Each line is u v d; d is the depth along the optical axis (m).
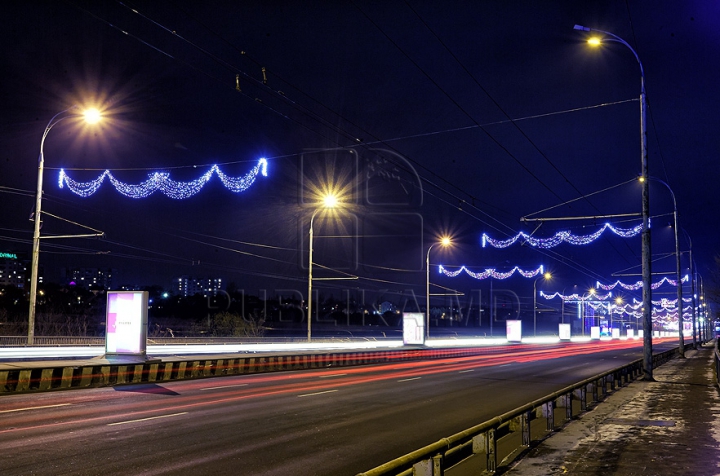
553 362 44.38
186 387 23.66
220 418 15.76
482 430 8.73
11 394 20.28
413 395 21.89
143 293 26.67
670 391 22.00
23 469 9.88
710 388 23.23
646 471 9.41
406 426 15.11
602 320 127.06
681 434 12.80
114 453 11.25
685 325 168.00
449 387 24.92
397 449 12.28
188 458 11.04
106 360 26.44
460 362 44.16
